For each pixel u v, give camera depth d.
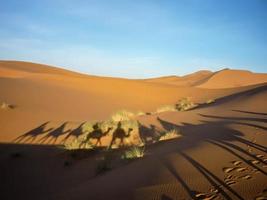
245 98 27.69
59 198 7.13
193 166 7.34
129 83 54.66
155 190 6.08
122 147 13.45
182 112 25.42
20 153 14.41
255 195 5.16
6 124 20.03
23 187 10.22
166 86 58.47
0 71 60.41
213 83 103.38
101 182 7.83
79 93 39.41
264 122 12.90
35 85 40.22
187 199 5.39
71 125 20.25
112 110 31.84
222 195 5.35
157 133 16.28
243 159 7.42
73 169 11.24
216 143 9.62
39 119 22.09
